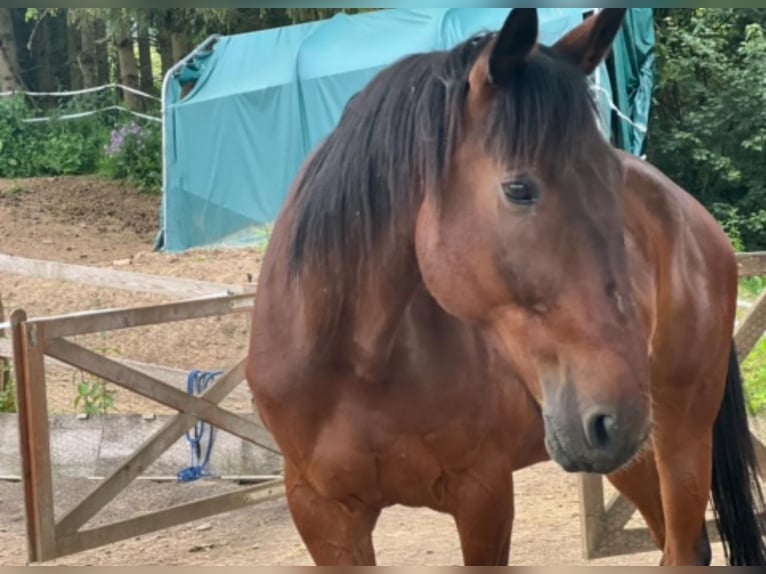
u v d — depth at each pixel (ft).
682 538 10.14
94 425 17.06
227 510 15.01
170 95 38.27
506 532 8.36
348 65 35.14
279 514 15.87
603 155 6.24
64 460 17.01
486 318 6.40
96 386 17.81
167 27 50.57
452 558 13.58
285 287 8.03
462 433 7.90
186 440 17.20
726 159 40.50
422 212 6.73
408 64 7.17
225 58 39.34
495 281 6.23
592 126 6.22
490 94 6.33
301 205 7.77
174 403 14.43
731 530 10.52
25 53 70.59
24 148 51.83
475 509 8.14
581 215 6.05
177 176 37.65
